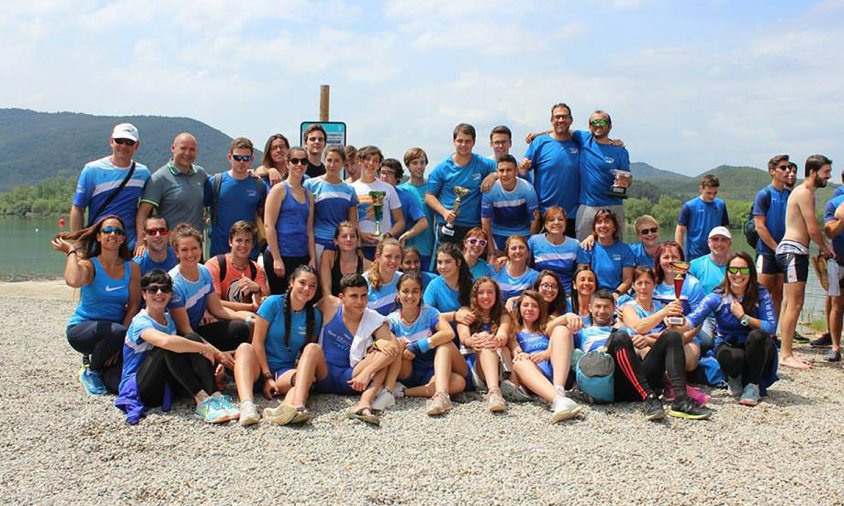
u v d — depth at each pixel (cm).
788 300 866
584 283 720
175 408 616
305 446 534
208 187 841
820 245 856
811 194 852
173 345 592
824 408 659
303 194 793
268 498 445
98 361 661
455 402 658
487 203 870
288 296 652
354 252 762
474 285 694
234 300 726
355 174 970
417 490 459
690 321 697
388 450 528
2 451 518
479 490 459
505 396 664
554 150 908
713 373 709
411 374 685
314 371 632
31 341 942
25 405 623
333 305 668
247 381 614
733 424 600
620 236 835
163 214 812
